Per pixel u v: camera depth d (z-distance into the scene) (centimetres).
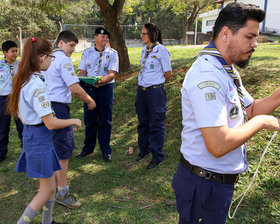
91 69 397
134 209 286
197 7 2864
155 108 354
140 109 381
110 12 731
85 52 403
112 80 392
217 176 149
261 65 535
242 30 135
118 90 645
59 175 290
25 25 2784
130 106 571
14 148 462
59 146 283
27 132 219
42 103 206
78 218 277
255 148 336
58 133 280
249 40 136
